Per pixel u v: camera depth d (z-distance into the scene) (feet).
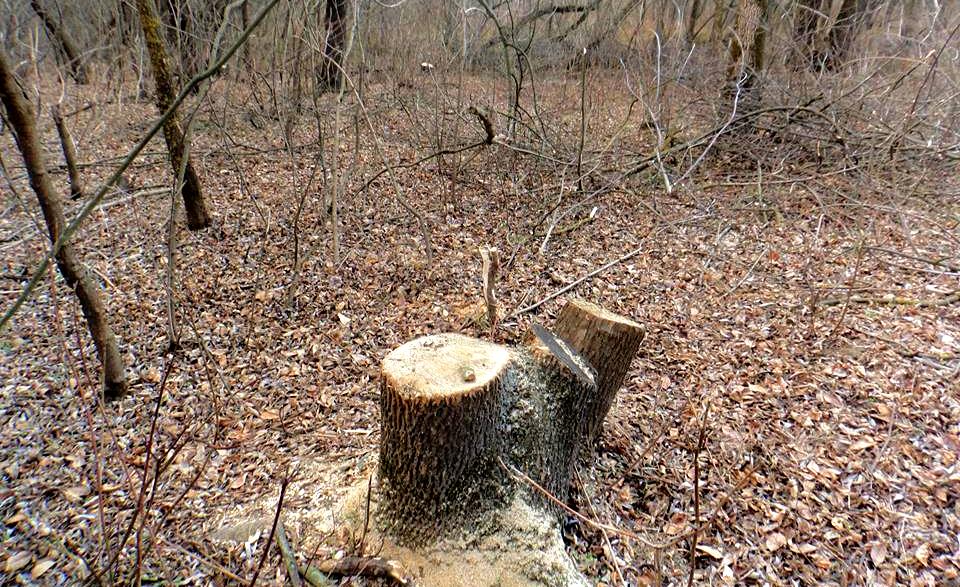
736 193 21.90
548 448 8.04
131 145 27.30
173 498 9.02
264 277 16.26
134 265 16.70
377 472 8.04
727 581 7.73
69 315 14.38
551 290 15.88
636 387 11.68
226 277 16.25
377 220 19.89
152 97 26.45
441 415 6.82
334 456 9.80
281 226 19.11
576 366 8.23
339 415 11.09
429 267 16.63
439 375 7.13
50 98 28.55
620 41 29.09
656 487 9.18
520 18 29.96
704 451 9.89
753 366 12.24
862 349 12.49
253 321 14.23
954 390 10.98
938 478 9.12
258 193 21.59
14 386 11.83
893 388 11.22
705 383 11.75
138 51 24.63
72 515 8.72
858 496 8.92
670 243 18.45
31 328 13.92
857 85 22.59
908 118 20.49
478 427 7.12
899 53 25.58
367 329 14.14
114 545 8.01
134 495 8.30
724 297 15.19
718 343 13.17
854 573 7.77
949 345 12.37
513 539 7.40
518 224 20.02
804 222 19.17
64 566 7.82
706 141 23.75
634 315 14.52
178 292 15.34
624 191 22.02
